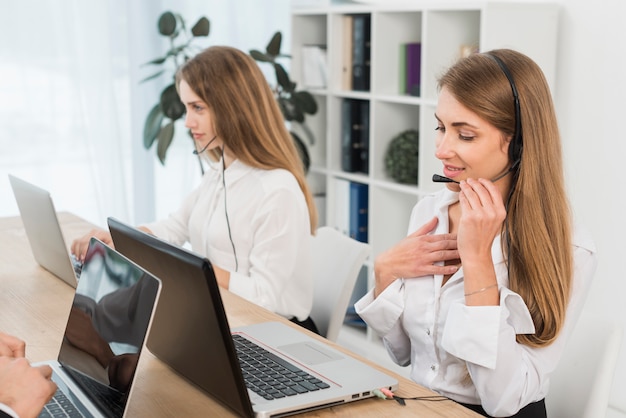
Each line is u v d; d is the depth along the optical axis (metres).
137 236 1.50
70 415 1.34
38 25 3.94
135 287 1.31
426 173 3.40
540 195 1.60
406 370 3.53
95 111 4.12
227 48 2.46
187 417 1.38
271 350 1.62
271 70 4.55
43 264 2.32
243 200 2.43
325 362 1.55
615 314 3.03
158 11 4.20
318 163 4.22
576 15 3.05
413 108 3.74
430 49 3.32
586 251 1.66
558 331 1.61
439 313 1.75
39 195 2.10
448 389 1.73
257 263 2.31
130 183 4.31
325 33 4.20
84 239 2.42
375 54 3.61
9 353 1.39
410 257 1.79
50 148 4.06
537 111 1.58
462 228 1.57
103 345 1.38
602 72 2.98
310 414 1.38
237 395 1.33
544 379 1.63
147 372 1.57
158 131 4.01
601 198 3.03
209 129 2.45
